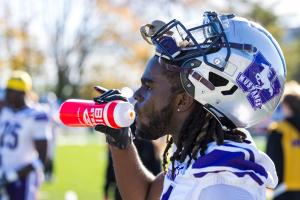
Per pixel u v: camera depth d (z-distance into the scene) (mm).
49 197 10344
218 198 1669
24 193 5871
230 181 1683
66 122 1958
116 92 1922
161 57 1885
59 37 37531
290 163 5168
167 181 1918
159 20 1922
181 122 1891
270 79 1866
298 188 5160
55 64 37562
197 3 29094
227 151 1733
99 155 21172
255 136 25156
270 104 1902
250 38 1850
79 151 23281
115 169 2209
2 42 37031
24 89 5969
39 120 5945
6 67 37219
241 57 1821
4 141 5902
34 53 37438
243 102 1851
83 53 37594
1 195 5816
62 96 37406
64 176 14016
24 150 5918
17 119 5914
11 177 5805
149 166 4988
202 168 1717
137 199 2205
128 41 36906
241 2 28406
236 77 1823
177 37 1889
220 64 1815
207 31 1848
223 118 1855
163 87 1885
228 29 1849
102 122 1869
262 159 1831
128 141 2029
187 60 1838
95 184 12555
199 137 1830
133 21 36156
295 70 41562
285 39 43375
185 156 1843
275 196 5230
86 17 37188
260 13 31469
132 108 1848
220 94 1831
